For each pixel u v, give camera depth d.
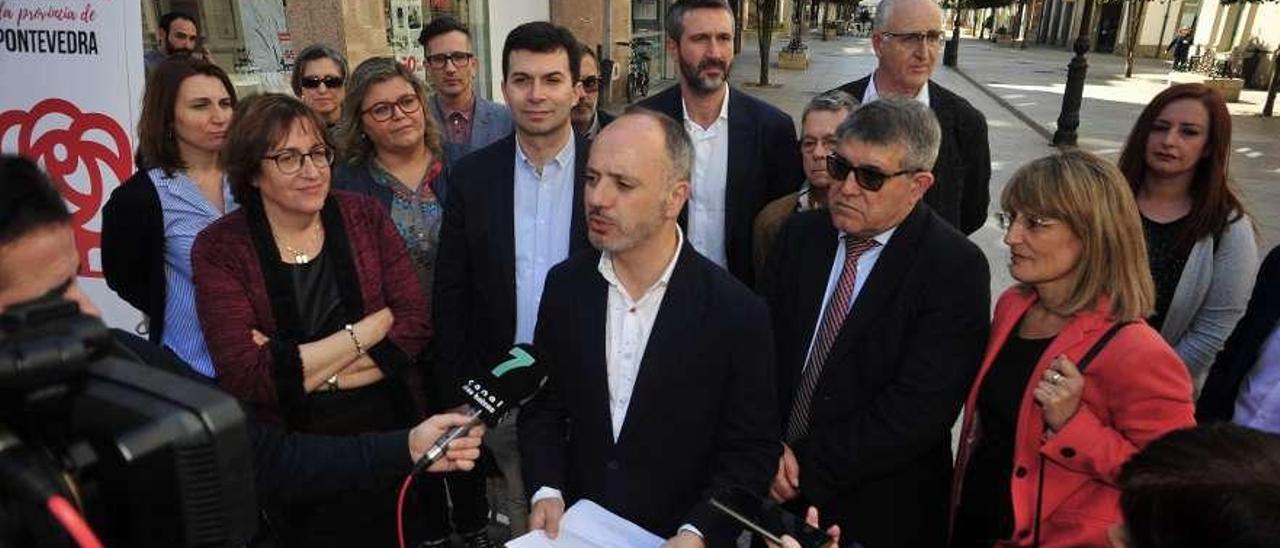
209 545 0.76
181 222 2.37
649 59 15.86
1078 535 1.62
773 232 2.70
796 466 1.95
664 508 1.71
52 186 0.92
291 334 2.03
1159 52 31.75
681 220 2.90
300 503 2.05
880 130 1.78
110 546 0.73
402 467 1.53
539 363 1.67
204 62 2.48
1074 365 1.62
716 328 1.64
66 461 0.71
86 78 3.03
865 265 1.96
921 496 2.01
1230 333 2.23
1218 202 2.24
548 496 1.68
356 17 5.82
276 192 1.96
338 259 2.11
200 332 2.36
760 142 2.93
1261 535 0.84
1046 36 42.22
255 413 1.99
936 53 2.87
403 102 2.72
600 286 1.72
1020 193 1.66
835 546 1.38
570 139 2.43
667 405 1.66
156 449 0.70
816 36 44.03
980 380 1.82
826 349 2.00
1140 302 1.60
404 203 2.82
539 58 2.29
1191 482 0.92
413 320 2.22
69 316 0.76
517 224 2.44
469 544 2.83
